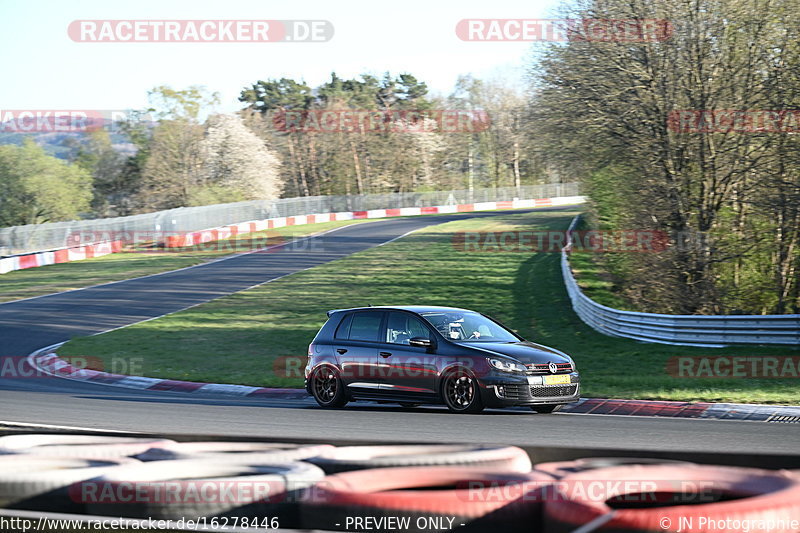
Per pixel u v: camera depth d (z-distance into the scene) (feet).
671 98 190.90
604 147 209.77
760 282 182.50
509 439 67.26
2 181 520.42
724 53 186.60
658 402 95.14
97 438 47.24
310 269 317.83
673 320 144.15
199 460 38.04
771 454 35.35
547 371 85.15
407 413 87.71
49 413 91.35
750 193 179.22
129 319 220.23
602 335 162.40
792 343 135.03
